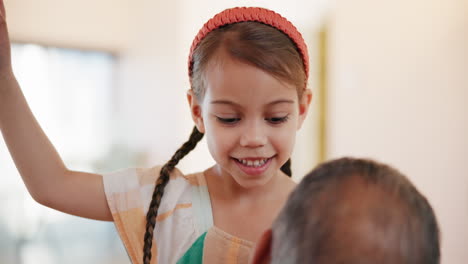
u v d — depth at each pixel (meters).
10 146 0.57
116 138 3.24
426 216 0.32
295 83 0.54
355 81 2.11
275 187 0.62
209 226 0.59
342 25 2.22
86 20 3.20
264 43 0.51
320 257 0.30
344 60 2.21
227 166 0.54
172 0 3.01
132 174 0.62
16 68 3.08
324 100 2.45
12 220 2.51
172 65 3.05
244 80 0.50
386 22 1.83
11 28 3.06
